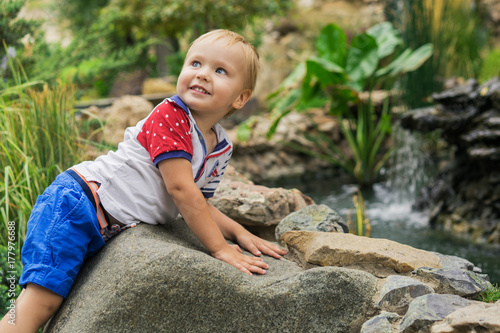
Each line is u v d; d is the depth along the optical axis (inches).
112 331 57.7
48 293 61.1
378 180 246.4
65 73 175.9
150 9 303.9
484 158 165.0
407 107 253.0
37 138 98.1
